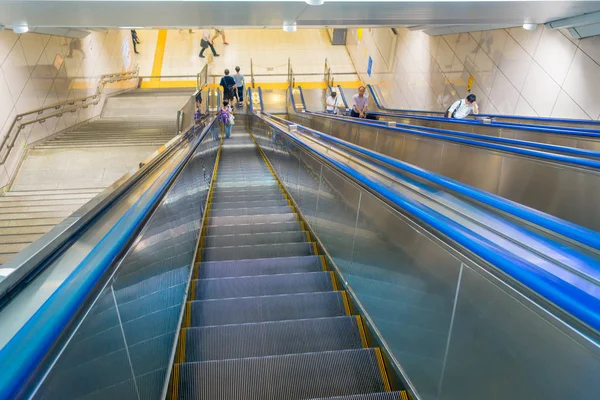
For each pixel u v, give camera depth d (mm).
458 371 1301
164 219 1892
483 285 1162
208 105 11195
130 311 1263
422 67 11742
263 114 11000
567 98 6719
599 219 2598
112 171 6766
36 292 881
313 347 2070
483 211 1414
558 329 873
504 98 8234
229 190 5844
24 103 7910
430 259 1511
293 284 2758
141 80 15336
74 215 1300
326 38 19578
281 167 6082
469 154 3936
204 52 17484
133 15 5770
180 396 1677
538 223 1226
